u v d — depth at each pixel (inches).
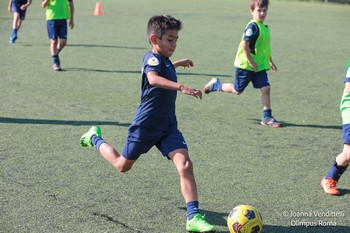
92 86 900.6
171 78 405.4
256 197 462.3
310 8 2679.6
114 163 438.6
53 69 1035.3
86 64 1102.4
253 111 772.6
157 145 415.2
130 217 417.1
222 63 1150.3
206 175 512.7
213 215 424.8
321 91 911.7
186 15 2145.7
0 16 1934.1
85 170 518.9
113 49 1304.1
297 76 1039.6
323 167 543.5
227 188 481.1
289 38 1603.1
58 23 1013.8
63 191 466.0
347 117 459.5
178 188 478.0
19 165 528.4
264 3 697.6
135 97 830.5
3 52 1224.2
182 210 432.1
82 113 732.0
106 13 2166.6
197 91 373.7
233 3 2792.8
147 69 394.0
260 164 548.1
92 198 452.4
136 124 411.8
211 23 1900.8
